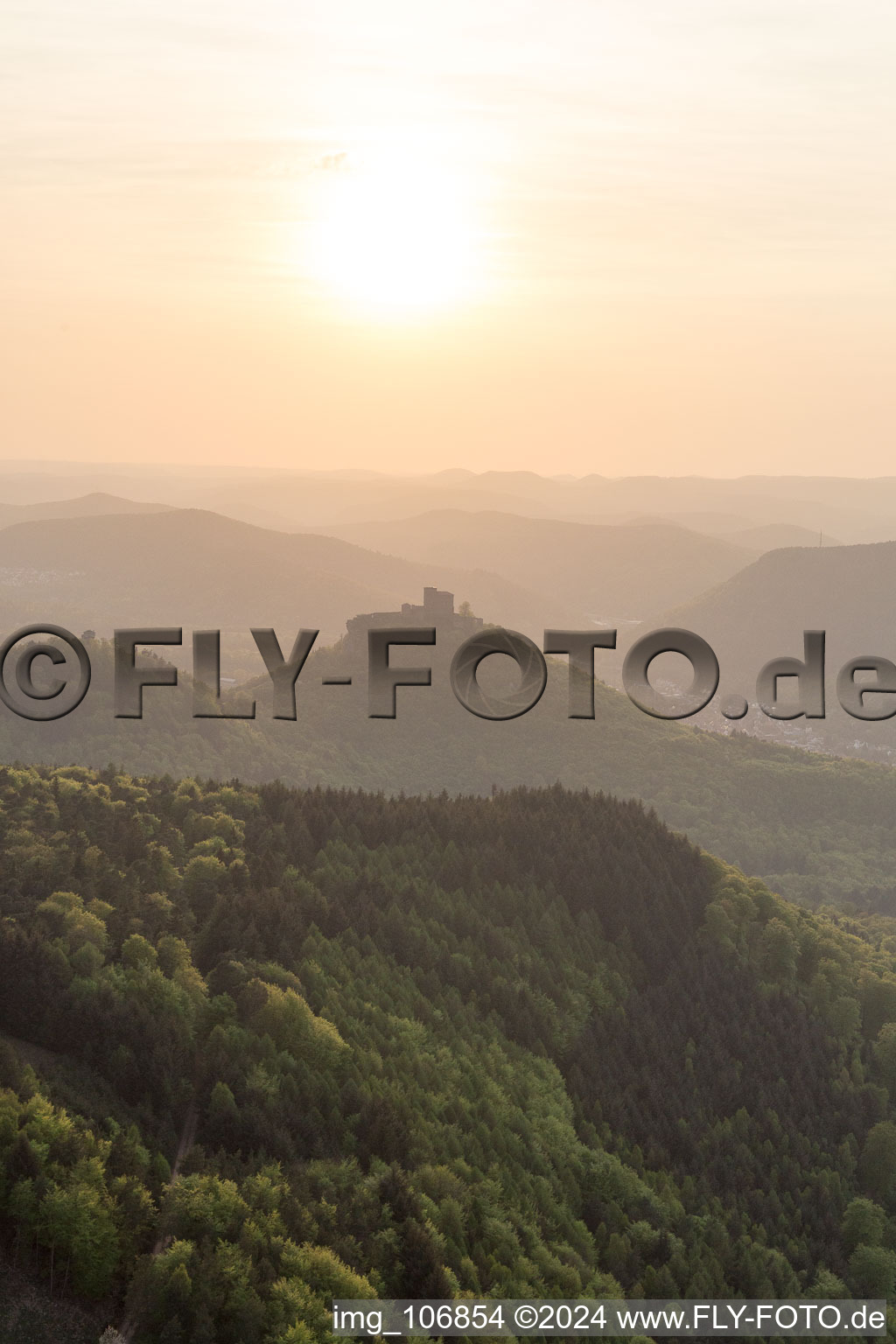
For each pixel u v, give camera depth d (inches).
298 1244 3949.3
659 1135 6171.3
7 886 5738.2
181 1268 3516.2
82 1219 3474.4
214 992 5477.4
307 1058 5137.8
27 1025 4704.7
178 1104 4547.2
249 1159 4306.1
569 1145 5634.8
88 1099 4340.6
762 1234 5684.1
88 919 5447.8
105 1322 3442.4
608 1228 5300.2
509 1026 6456.7
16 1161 3597.4
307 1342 3526.1
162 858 6520.7
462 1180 4849.9
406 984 6279.5
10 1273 3449.8
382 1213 4296.3
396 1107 5054.1
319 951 6195.9
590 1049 6624.0
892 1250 5885.8
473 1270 4330.7
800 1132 6461.6
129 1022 4729.3
